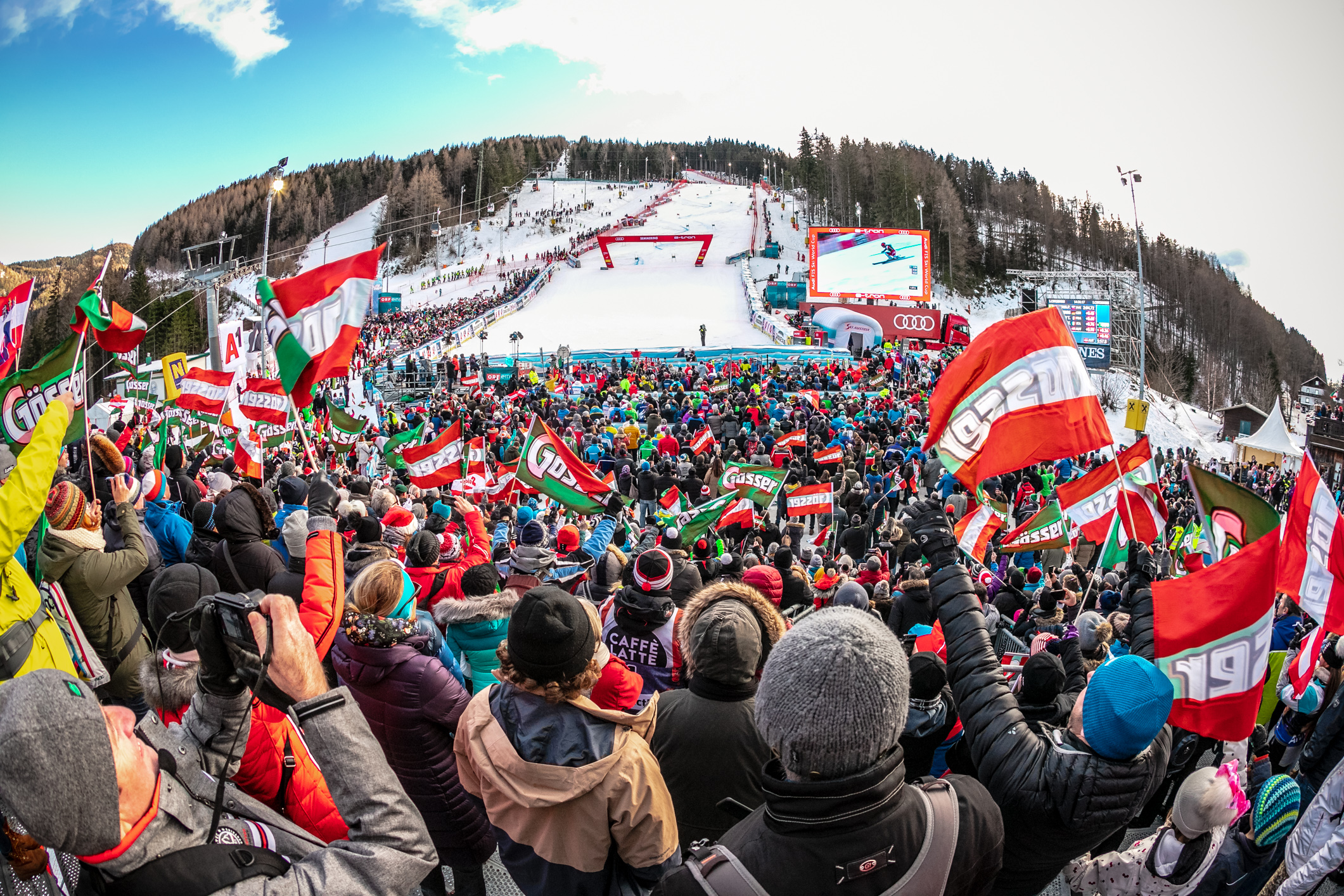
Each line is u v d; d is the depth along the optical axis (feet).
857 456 65.05
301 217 506.07
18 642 9.86
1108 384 186.60
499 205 495.41
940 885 6.03
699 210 407.64
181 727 6.47
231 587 14.67
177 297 224.74
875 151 400.26
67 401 9.88
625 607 12.60
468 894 11.04
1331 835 10.97
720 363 146.30
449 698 10.18
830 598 22.30
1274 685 16.74
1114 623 20.20
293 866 5.54
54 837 4.28
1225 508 13.01
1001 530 40.88
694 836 9.41
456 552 18.02
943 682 11.55
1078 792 7.55
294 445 50.78
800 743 5.94
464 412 88.28
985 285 377.50
